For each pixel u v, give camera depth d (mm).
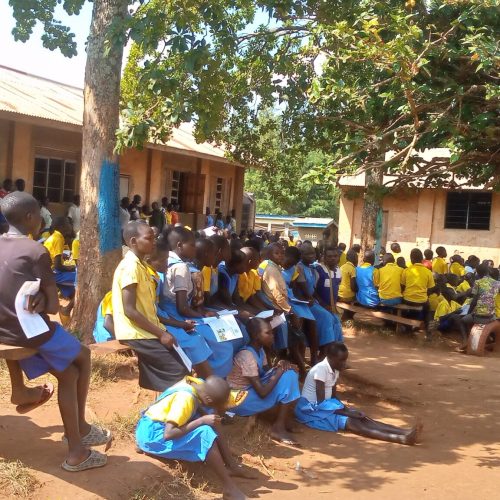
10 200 3756
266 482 4430
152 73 5770
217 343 5160
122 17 6812
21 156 13836
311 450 5164
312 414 5746
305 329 7352
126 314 4480
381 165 5129
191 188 19266
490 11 5074
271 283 6484
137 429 4453
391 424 6070
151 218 15883
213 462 4059
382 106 5848
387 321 11281
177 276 5109
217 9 6055
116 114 6980
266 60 8320
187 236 5320
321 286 7574
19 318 3605
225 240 6043
